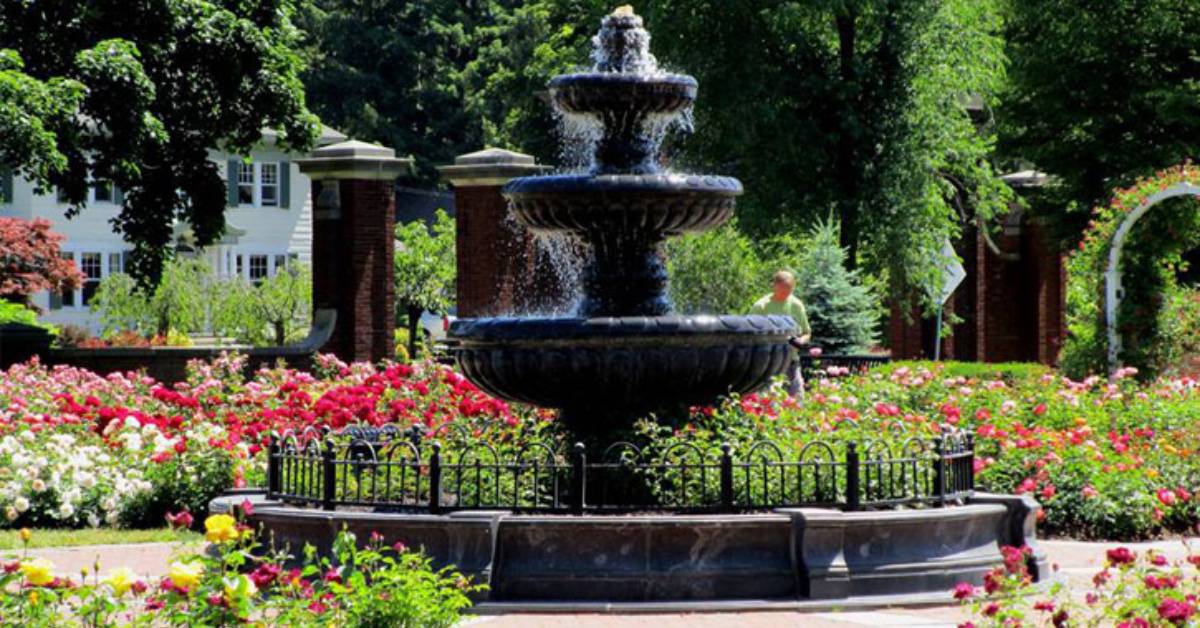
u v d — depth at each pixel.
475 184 27.97
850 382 18.98
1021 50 40.66
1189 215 24.64
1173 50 39.84
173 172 30.92
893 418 14.55
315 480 12.83
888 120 34.84
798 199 34.84
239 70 30.38
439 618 8.73
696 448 12.21
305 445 13.01
